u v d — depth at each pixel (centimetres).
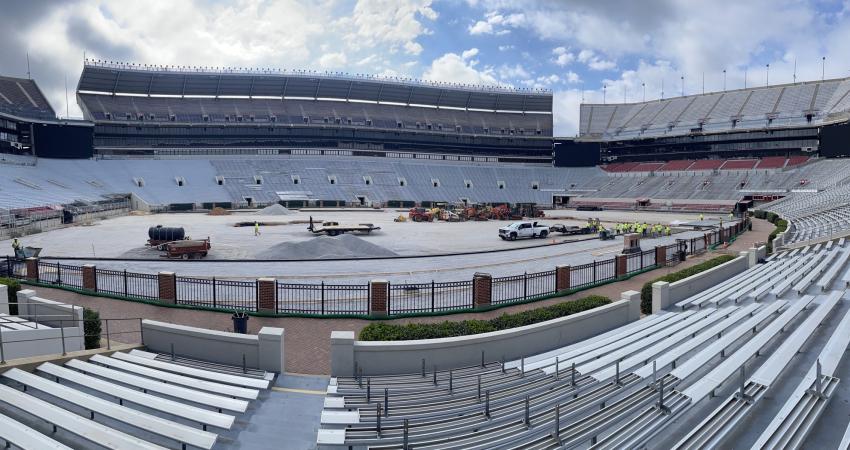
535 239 4888
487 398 937
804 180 8412
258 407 1087
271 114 11344
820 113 9425
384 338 1355
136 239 4600
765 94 10806
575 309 1656
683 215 8412
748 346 1054
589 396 962
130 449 756
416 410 991
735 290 1925
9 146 8694
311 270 3061
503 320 1502
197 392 1017
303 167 10869
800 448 702
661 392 850
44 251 3816
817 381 825
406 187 10938
